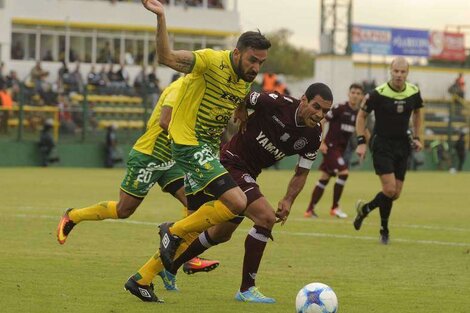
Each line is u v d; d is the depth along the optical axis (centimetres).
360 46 9269
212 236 1606
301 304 1369
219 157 1645
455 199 4350
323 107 1552
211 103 1520
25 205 3362
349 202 4084
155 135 1767
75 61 8038
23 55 7919
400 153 2488
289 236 2619
